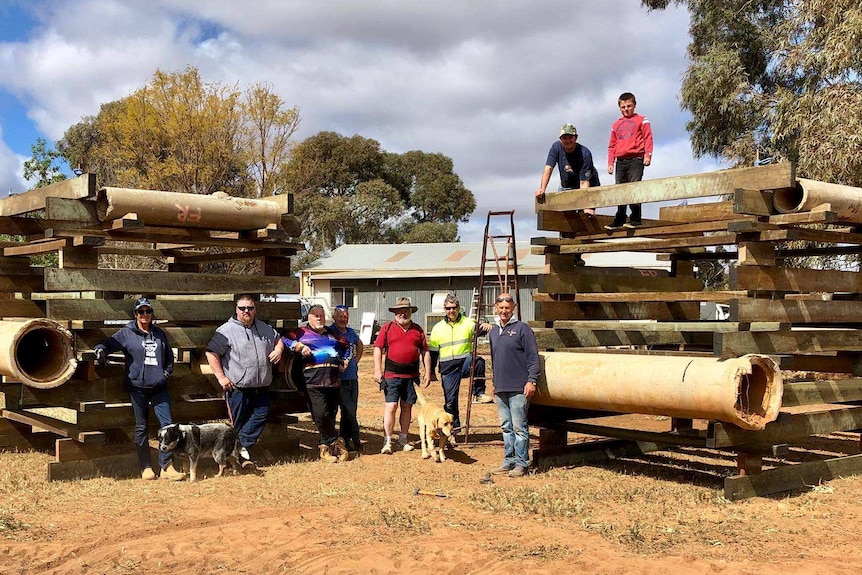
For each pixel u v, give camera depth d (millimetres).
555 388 8547
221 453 8406
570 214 9359
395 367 9969
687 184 7867
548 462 9031
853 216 7855
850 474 8383
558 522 6504
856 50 19500
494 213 10992
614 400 8016
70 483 8062
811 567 5281
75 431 8414
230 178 44844
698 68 25500
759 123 24484
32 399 8180
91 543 5945
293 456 9672
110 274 8633
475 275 33438
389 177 70812
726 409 7031
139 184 43094
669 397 7480
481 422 12641
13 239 19250
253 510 6949
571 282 9328
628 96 8781
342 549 5781
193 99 43094
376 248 40125
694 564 5375
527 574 5219
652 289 10070
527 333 8539
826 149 18547
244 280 9578
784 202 7531
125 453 8742
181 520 6598
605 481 8203
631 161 8742
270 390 9680
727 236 7859
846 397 8297
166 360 8508
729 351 7301
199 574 5355
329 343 9500
